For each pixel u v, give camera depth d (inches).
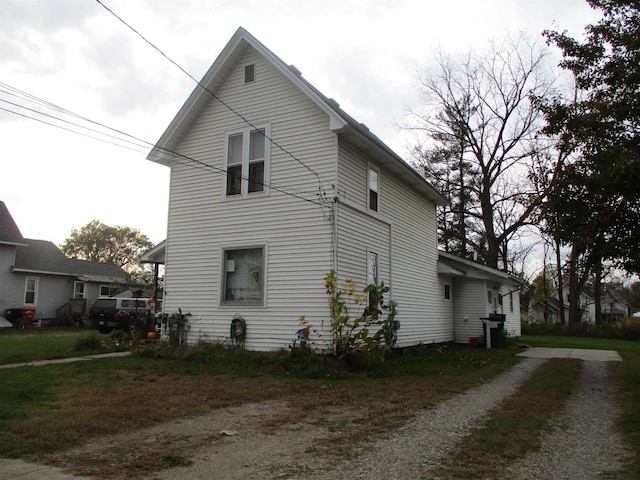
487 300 834.8
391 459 197.8
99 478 172.4
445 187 1330.0
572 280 1434.5
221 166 542.3
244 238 516.4
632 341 1149.1
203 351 477.4
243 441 222.2
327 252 472.1
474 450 210.1
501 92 1217.4
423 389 362.3
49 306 1171.9
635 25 424.2
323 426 250.8
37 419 247.9
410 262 660.1
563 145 425.1
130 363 454.6
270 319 489.4
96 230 2393.0
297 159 500.4
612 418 277.6
